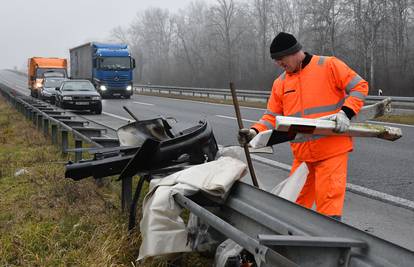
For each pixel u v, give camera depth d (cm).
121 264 402
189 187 398
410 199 670
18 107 2197
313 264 279
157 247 376
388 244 254
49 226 498
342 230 285
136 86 4881
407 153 1044
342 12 5478
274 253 256
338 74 398
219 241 399
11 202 601
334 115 386
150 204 398
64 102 2183
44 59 3609
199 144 484
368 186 750
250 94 2895
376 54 5191
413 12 5338
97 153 484
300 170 410
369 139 1259
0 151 1053
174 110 2338
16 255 425
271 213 340
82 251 423
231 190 404
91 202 586
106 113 2273
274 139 402
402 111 1966
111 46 3675
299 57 410
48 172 750
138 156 430
